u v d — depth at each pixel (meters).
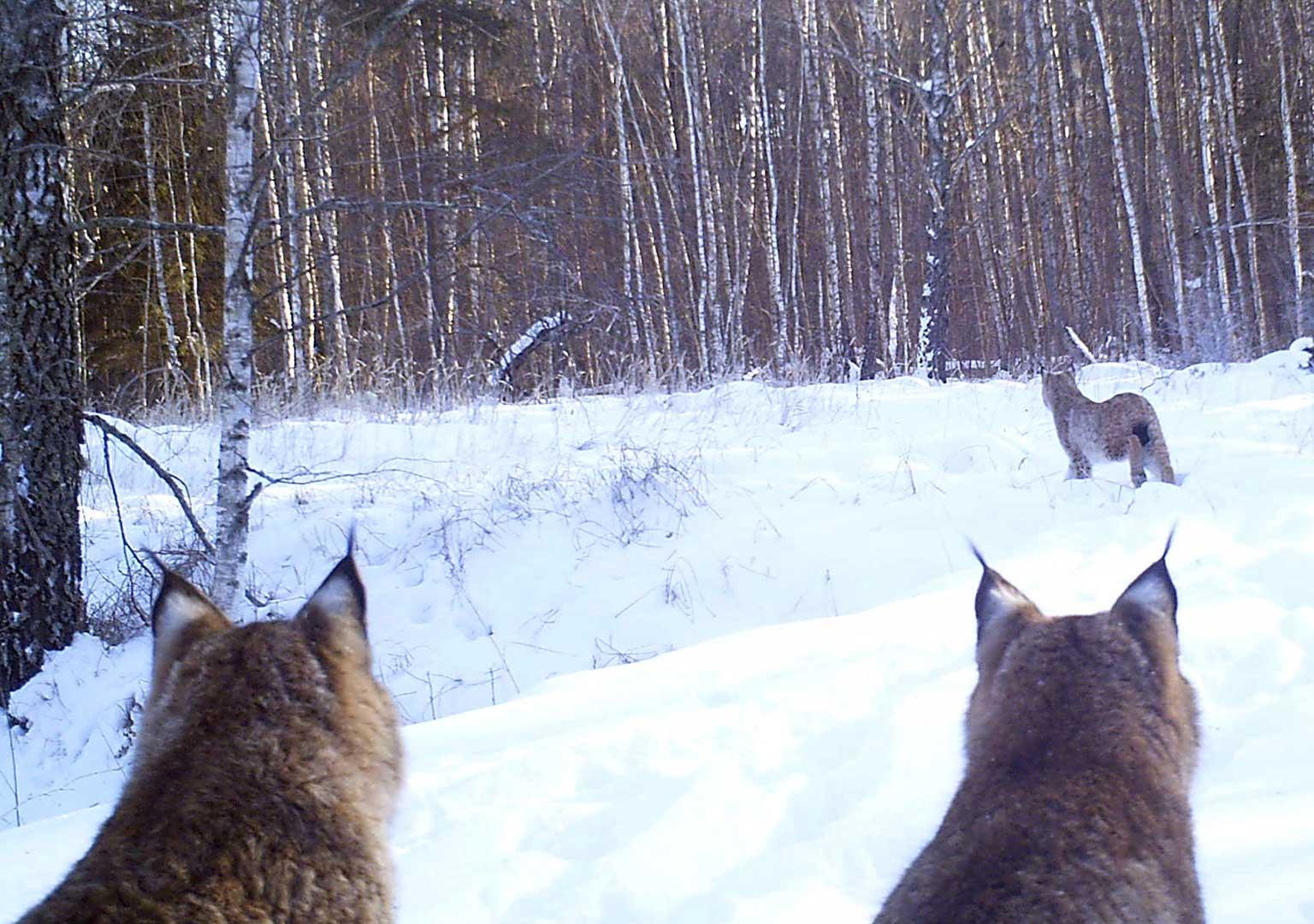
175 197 23.27
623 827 4.50
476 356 18.98
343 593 2.71
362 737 2.53
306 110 9.50
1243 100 32.25
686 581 9.88
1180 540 7.98
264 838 2.24
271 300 23.14
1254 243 27.58
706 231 25.45
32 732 9.01
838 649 6.33
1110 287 32.56
